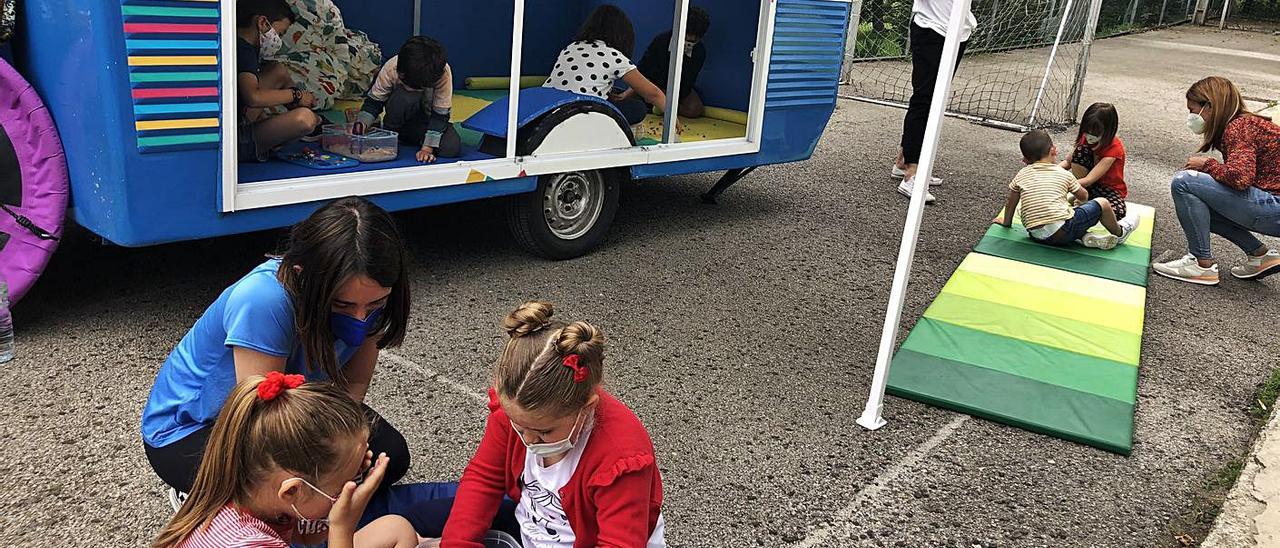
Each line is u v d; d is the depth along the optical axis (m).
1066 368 4.25
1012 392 3.98
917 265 5.69
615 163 5.13
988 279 5.37
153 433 2.37
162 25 3.38
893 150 8.78
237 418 1.85
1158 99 12.38
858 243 6.03
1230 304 5.37
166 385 2.37
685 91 6.36
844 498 3.21
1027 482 3.39
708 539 2.93
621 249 5.56
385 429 2.61
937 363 4.21
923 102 7.03
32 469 3.00
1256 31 23.84
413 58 4.43
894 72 13.34
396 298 2.37
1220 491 3.41
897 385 3.97
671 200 6.70
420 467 3.20
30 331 3.89
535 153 4.80
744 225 6.23
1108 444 3.62
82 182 3.64
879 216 6.67
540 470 2.14
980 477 3.40
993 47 14.89
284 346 2.23
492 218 5.86
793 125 6.06
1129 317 4.91
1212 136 5.59
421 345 4.08
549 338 1.94
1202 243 5.64
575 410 1.95
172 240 3.65
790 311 4.84
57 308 4.12
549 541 2.25
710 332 4.49
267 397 1.86
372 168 4.29
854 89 11.95
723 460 3.38
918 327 4.63
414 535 2.38
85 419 3.30
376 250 2.16
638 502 2.07
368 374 2.60
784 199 6.95
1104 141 6.14
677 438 3.51
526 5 6.67
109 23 3.28
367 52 5.76
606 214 5.39
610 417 2.11
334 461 1.88
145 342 3.87
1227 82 5.53
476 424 3.49
